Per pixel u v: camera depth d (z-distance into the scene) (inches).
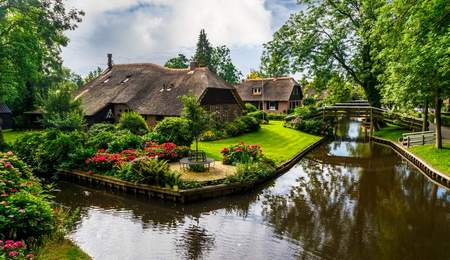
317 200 536.1
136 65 1505.9
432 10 487.8
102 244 371.6
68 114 984.9
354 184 636.1
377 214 467.5
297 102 2128.4
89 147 701.3
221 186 540.7
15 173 330.0
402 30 601.6
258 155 684.7
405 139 932.0
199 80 1143.0
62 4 1042.7
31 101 1433.3
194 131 618.5
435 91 632.4
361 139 1249.4
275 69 1279.5
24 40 930.7
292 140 1056.2
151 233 404.8
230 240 383.9
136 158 593.9
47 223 290.0
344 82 1301.7
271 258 338.6
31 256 241.6
